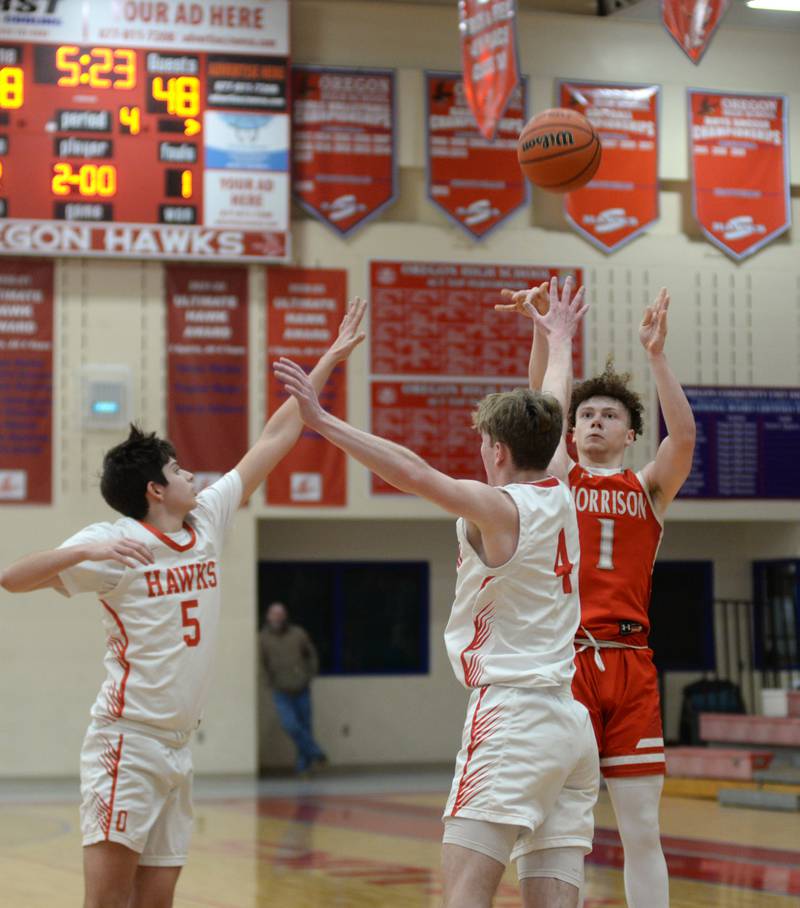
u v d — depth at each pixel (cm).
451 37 2170
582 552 645
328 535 2298
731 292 2231
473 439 2112
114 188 2017
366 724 2280
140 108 2028
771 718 1706
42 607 2000
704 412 2203
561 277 2177
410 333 2116
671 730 2350
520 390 517
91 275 2041
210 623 548
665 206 2231
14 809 1593
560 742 474
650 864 619
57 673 1995
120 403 2028
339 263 2111
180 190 2036
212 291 2069
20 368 2011
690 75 2244
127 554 501
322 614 2297
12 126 1995
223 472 2048
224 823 1428
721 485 2202
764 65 2272
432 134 2150
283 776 2058
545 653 482
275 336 2081
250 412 2066
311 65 2125
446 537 2345
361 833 1337
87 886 523
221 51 2055
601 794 1791
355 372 2097
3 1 1998
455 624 497
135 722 525
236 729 2038
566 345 586
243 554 2056
